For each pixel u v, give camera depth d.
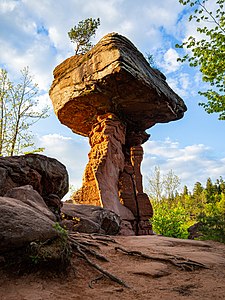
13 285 4.83
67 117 23.66
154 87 20.28
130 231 19.95
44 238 5.85
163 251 9.24
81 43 28.14
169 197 46.44
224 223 15.79
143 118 24.27
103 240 10.12
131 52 21.00
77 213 14.81
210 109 15.92
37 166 10.62
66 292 5.02
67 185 12.16
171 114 23.83
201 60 14.80
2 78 21.25
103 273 6.29
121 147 22.53
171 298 5.16
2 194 8.92
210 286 6.09
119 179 22.69
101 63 19.52
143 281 6.16
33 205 7.74
